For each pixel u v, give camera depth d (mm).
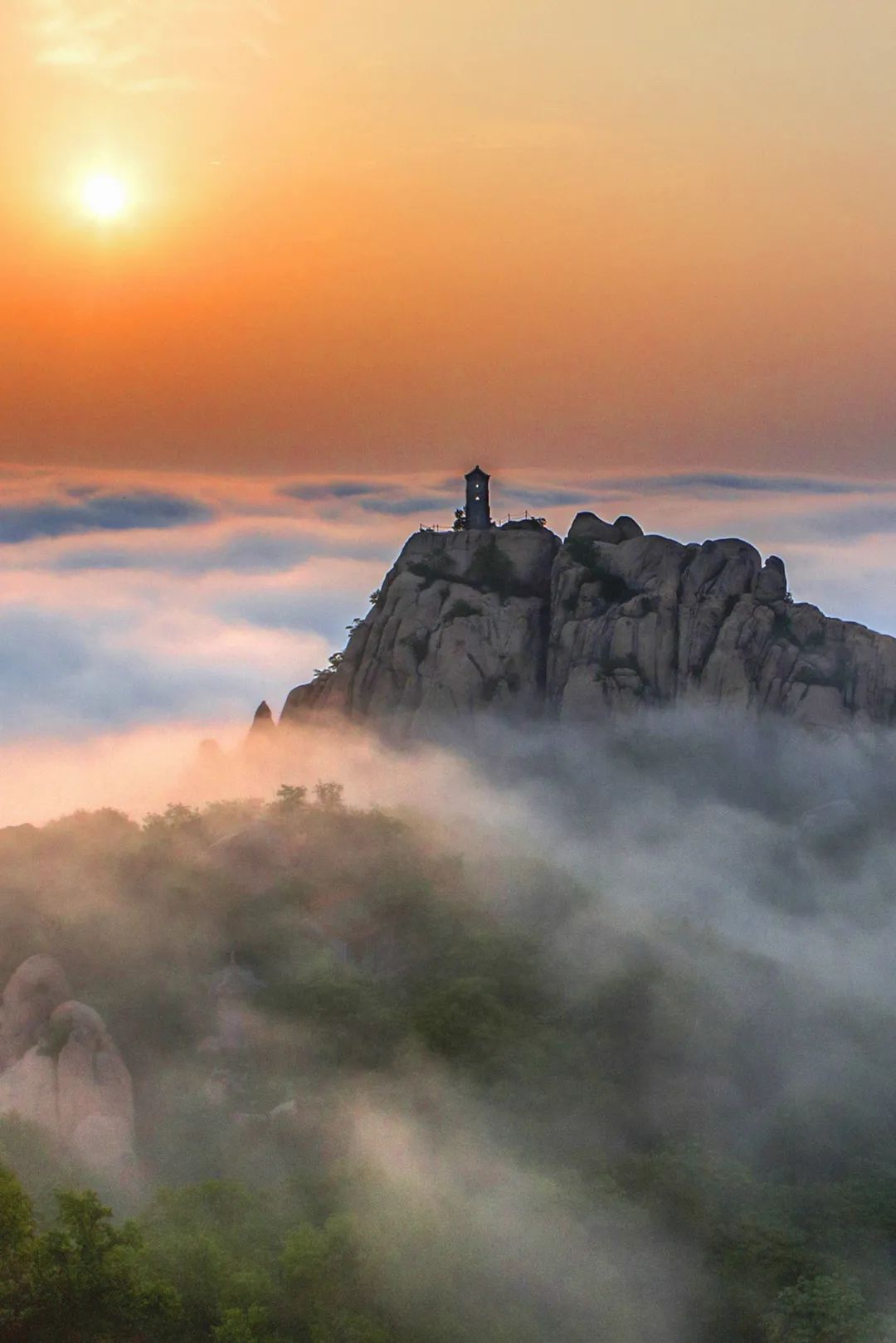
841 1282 79062
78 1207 71375
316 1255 73688
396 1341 71875
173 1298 69625
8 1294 67812
